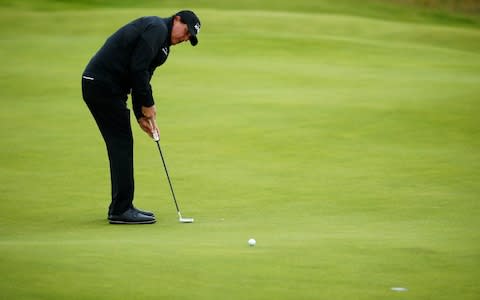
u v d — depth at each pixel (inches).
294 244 823.1
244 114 1669.5
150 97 945.5
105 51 935.0
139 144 1440.7
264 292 651.5
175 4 3946.9
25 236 869.2
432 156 1366.9
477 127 1579.7
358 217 986.1
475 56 2593.5
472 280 697.0
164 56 956.0
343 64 2349.9
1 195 1097.4
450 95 1877.5
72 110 1722.4
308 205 1055.0
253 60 2369.6
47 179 1199.6
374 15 4013.3
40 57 2351.1
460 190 1143.6
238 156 1357.0
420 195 1112.8
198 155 1360.7
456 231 904.3
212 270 712.4
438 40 3065.9
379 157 1355.8
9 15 3161.9
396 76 2164.1
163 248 792.9
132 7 3878.0
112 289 647.1
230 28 3048.7
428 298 645.9
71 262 722.8
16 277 668.1
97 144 1435.8
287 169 1272.1
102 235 872.3
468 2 4534.9
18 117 1653.5
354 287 670.5
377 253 788.0
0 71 2128.4
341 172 1255.5
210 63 2294.5
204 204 1062.4
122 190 942.4
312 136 1498.5
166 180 1198.9
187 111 1699.1
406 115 1669.5
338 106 1747.0
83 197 1097.4
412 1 4505.4
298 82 2046.0
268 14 3324.3
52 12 3371.1
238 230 906.1
